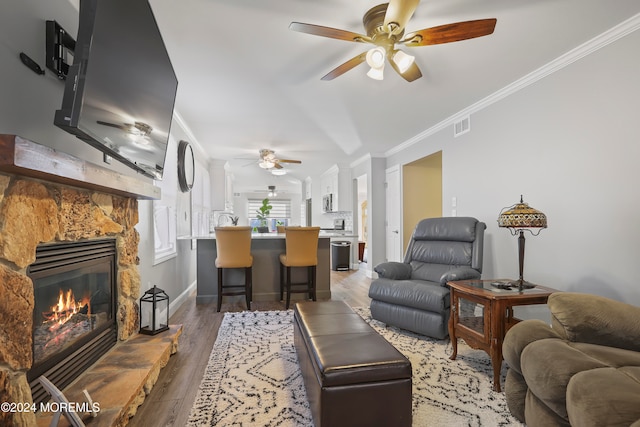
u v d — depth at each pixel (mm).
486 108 3518
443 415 1697
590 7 2006
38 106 1477
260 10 1979
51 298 1553
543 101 2854
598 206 2420
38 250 1409
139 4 1588
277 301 4344
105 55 1312
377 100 3479
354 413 1396
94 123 1284
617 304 1541
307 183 10023
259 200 12414
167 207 3803
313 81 2975
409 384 1450
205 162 6305
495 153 3410
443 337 2693
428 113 3928
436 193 5652
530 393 1493
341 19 2082
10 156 973
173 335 2371
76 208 1665
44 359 1444
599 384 1100
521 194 3102
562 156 2691
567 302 1587
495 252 3432
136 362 1875
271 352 2525
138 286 2439
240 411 1726
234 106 3615
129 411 1598
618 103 2283
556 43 2420
